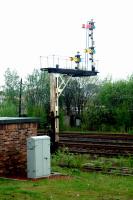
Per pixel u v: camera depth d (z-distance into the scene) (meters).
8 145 13.95
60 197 10.90
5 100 48.47
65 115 40.91
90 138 28.30
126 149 21.45
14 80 52.72
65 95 42.97
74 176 14.24
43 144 13.77
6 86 52.66
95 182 13.12
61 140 26.77
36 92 45.25
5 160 13.87
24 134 14.47
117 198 10.91
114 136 28.80
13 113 39.34
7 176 13.84
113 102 38.72
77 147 23.30
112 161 18.06
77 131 36.50
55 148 21.64
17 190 11.59
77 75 24.23
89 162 17.77
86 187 12.22
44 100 44.59
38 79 45.78
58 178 13.72
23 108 39.69
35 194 11.19
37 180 13.31
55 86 22.98
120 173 15.09
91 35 25.94
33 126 14.77
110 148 22.06
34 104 42.28
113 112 37.88
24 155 14.48
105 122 38.31
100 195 11.22
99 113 38.50
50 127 22.50
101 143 25.20
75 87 43.31
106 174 15.11
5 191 11.52
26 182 12.88
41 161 13.68
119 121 37.34
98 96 40.28
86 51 25.38
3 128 13.78
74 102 42.88
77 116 40.59
